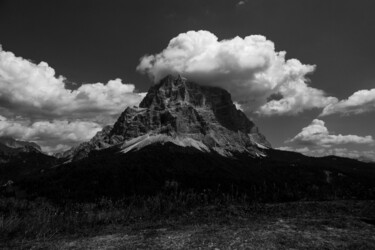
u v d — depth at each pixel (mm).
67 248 26578
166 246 25469
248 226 32031
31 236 34938
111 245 26891
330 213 41375
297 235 27547
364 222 34156
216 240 26516
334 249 23891
